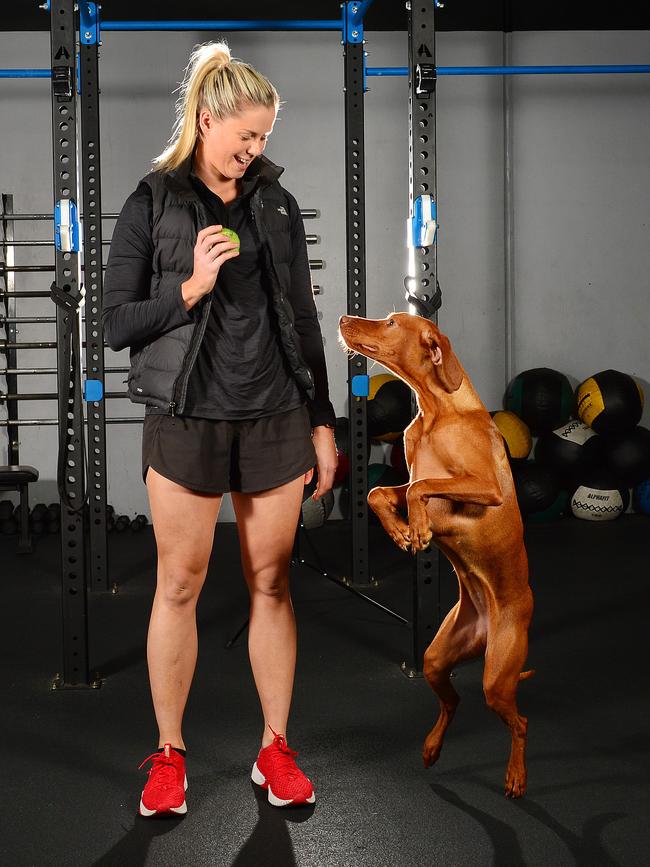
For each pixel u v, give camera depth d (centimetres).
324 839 212
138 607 419
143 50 602
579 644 356
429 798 232
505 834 213
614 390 588
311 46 611
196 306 199
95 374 429
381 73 425
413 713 290
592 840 211
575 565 484
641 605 409
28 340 606
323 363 230
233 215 207
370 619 394
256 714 290
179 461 206
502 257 635
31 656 351
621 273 640
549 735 271
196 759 256
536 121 629
